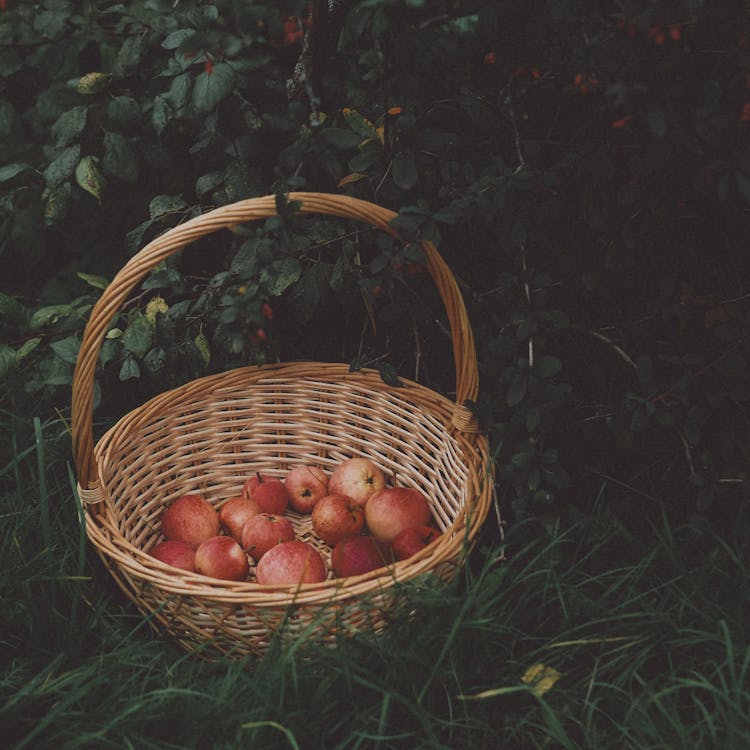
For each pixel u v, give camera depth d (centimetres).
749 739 140
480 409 181
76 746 139
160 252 156
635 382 195
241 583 151
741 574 173
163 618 161
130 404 227
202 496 210
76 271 236
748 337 180
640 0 142
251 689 149
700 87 155
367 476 201
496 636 163
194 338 214
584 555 188
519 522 176
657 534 180
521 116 172
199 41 151
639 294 192
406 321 214
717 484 184
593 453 204
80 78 208
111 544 160
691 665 160
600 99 165
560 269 185
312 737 146
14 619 167
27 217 225
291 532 190
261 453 215
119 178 215
